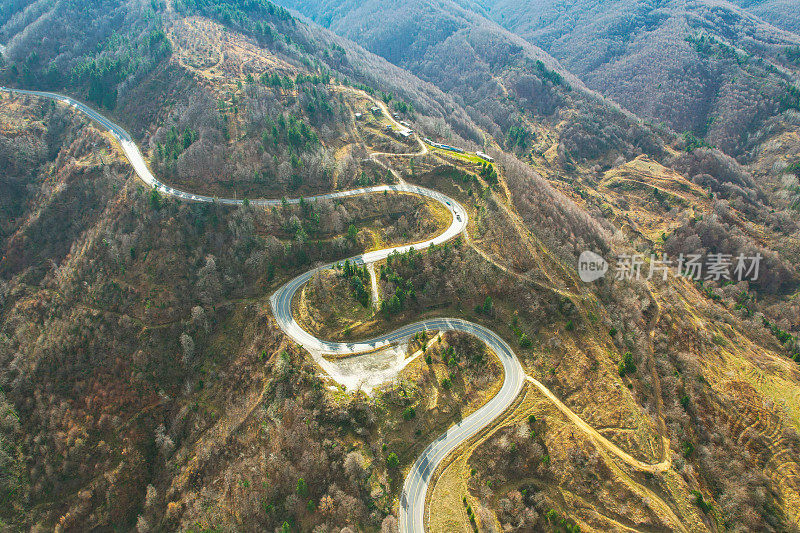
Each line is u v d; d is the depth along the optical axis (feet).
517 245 422.41
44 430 343.87
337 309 385.50
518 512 280.10
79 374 368.48
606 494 280.10
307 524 278.67
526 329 378.73
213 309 404.57
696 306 452.35
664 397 340.80
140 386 366.02
